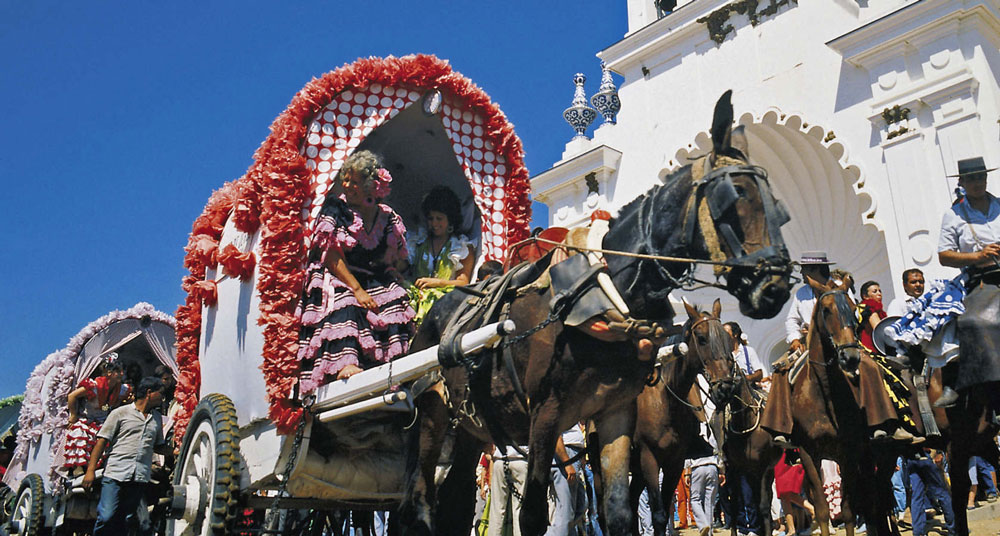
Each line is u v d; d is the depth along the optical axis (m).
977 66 13.33
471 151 6.61
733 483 8.72
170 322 10.63
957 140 13.12
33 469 10.29
